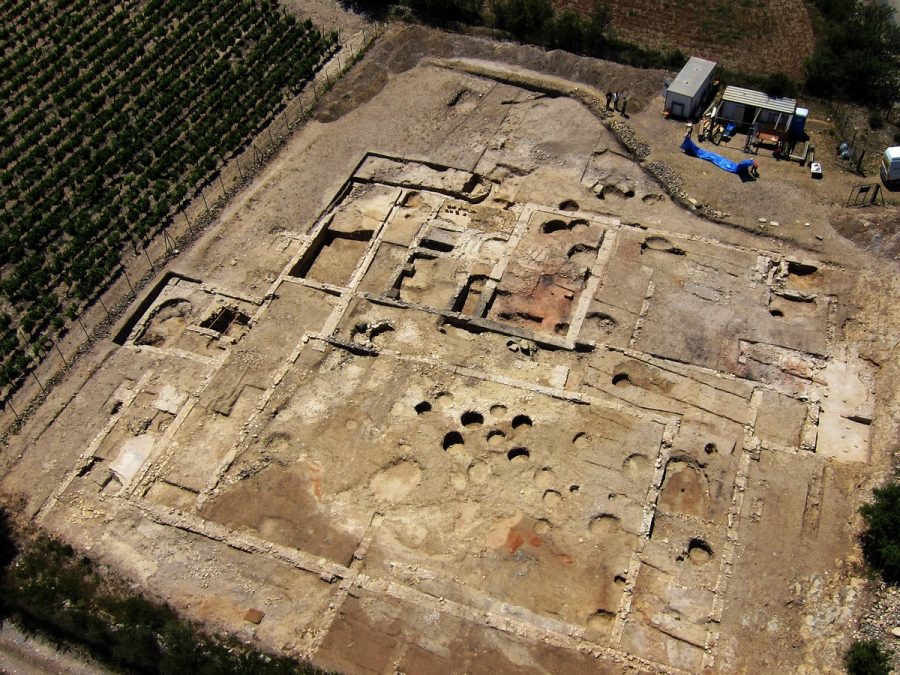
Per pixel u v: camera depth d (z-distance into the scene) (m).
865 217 41.25
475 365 36.34
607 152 46.66
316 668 27.91
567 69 52.06
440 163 46.97
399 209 44.69
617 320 37.78
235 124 50.47
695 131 47.81
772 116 46.50
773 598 29.05
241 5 58.53
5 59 55.34
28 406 36.69
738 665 27.58
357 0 59.25
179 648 28.12
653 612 28.70
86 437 35.34
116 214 44.97
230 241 43.53
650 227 42.44
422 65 53.81
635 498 31.33
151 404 36.22
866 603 28.61
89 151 48.28
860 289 38.62
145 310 40.94
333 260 42.91
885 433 33.38
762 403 34.53
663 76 50.78
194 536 31.53
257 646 28.59
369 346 36.84
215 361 37.56
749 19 55.56
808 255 40.47
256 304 40.41
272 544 30.92
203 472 33.56
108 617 29.91
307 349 37.22
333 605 29.19
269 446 33.91
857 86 49.16
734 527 30.72
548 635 28.12
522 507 31.39
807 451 32.88
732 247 40.94
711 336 37.06
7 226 44.97
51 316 40.41
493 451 33.03
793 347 36.56
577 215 42.88
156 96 52.47
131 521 32.16
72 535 32.06
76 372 37.91
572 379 35.78
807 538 30.47
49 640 29.84
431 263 41.06
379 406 34.78
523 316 38.75
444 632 28.39
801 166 45.12
